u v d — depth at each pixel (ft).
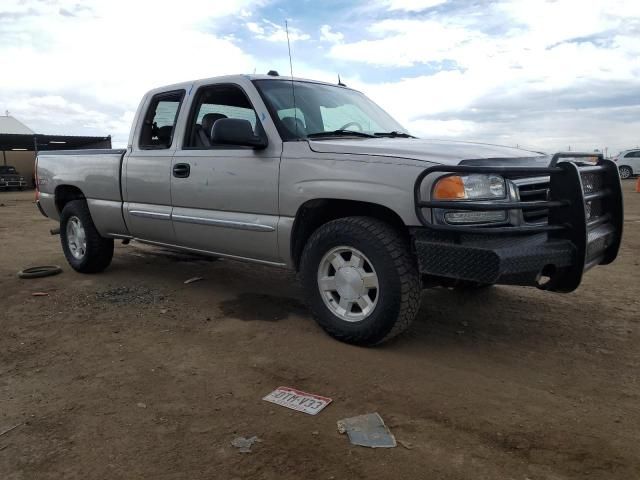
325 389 10.62
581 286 18.53
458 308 15.92
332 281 12.84
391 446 8.60
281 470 8.02
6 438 9.00
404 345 12.89
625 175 98.27
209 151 15.23
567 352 12.58
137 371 11.57
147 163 17.01
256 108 14.32
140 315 15.38
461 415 9.59
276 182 13.47
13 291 18.04
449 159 11.35
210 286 18.58
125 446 8.71
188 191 15.69
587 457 8.33
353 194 11.96
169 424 9.37
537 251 10.84
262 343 13.08
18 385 10.97
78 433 9.12
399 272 11.57
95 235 19.72
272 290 18.02
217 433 9.06
